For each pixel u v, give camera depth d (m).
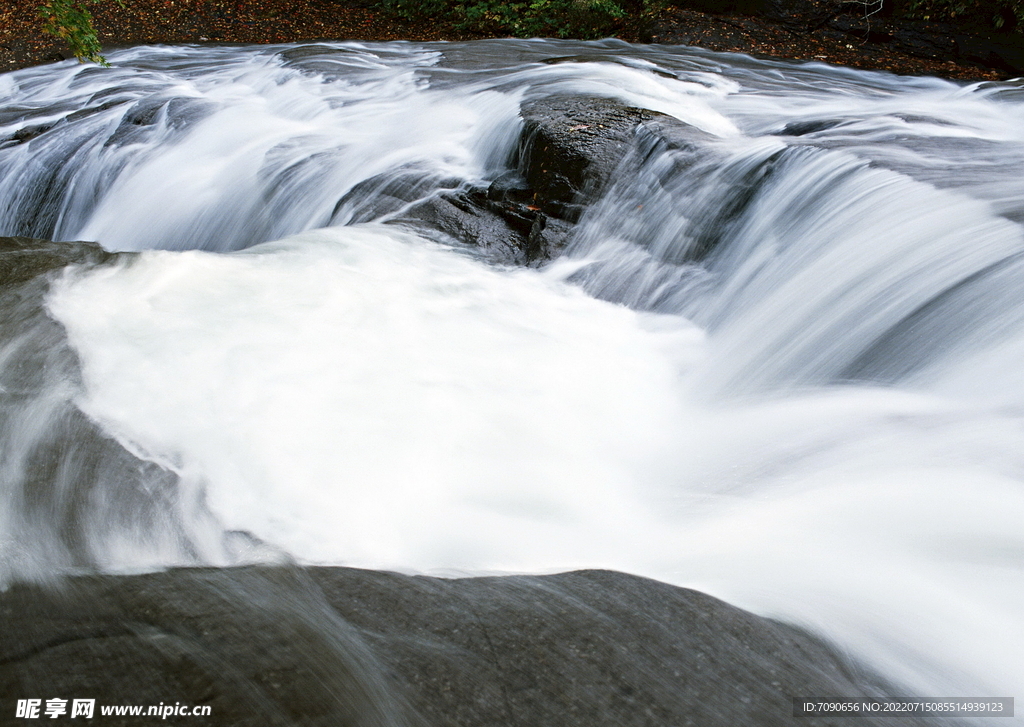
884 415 3.82
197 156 8.15
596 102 7.11
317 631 2.18
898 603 2.64
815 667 2.27
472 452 3.55
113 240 8.04
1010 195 4.69
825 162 5.30
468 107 8.14
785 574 2.79
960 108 8.28
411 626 2.24
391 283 4.96
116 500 2.82
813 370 4.50
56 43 13.01
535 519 3.20
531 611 2.35
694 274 5.49
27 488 2.82
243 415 3.42
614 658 2.17
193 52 12.94
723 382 4.66
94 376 3.47
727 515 3.27
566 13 13.52
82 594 2.31
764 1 13.27
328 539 2.88
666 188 5.90
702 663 2.20
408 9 15.05
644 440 3.99
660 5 13.21
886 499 3.18
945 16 12.22
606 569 2.68
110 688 1.92
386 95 9.16
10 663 2.00
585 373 4.46
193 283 4.43
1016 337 3.75
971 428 3.52
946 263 4.27
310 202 7.18
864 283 4.56
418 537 2.99
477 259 5.64
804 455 3.63
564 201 6.10
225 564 2.66
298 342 4.04
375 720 1.89
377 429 3.53
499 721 1.93
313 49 11.02
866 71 11.27
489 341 4.55
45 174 8.56
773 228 5.35
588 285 5.51
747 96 8.82
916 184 4.86
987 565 2.81
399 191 6.65
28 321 3.76
